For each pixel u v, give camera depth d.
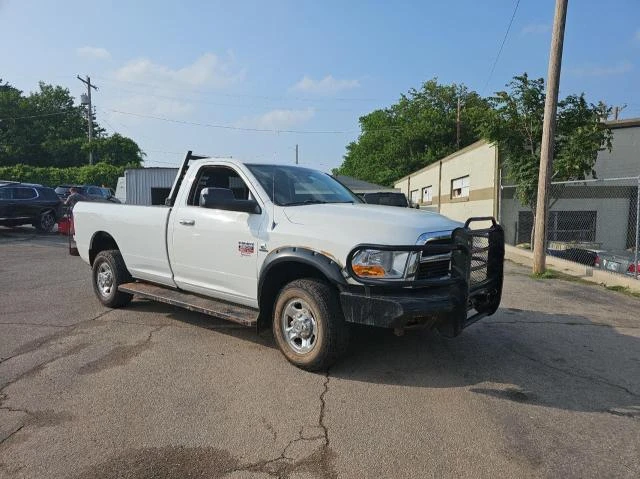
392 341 5.45
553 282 9.69
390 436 3.42
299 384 4.29
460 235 4.20
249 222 4.96
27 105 60.81
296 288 4.50
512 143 14.66
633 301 7.94
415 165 45.12
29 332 5.78
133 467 3.04
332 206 4.92
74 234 7.49
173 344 5.35
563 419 3.71
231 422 3.61
